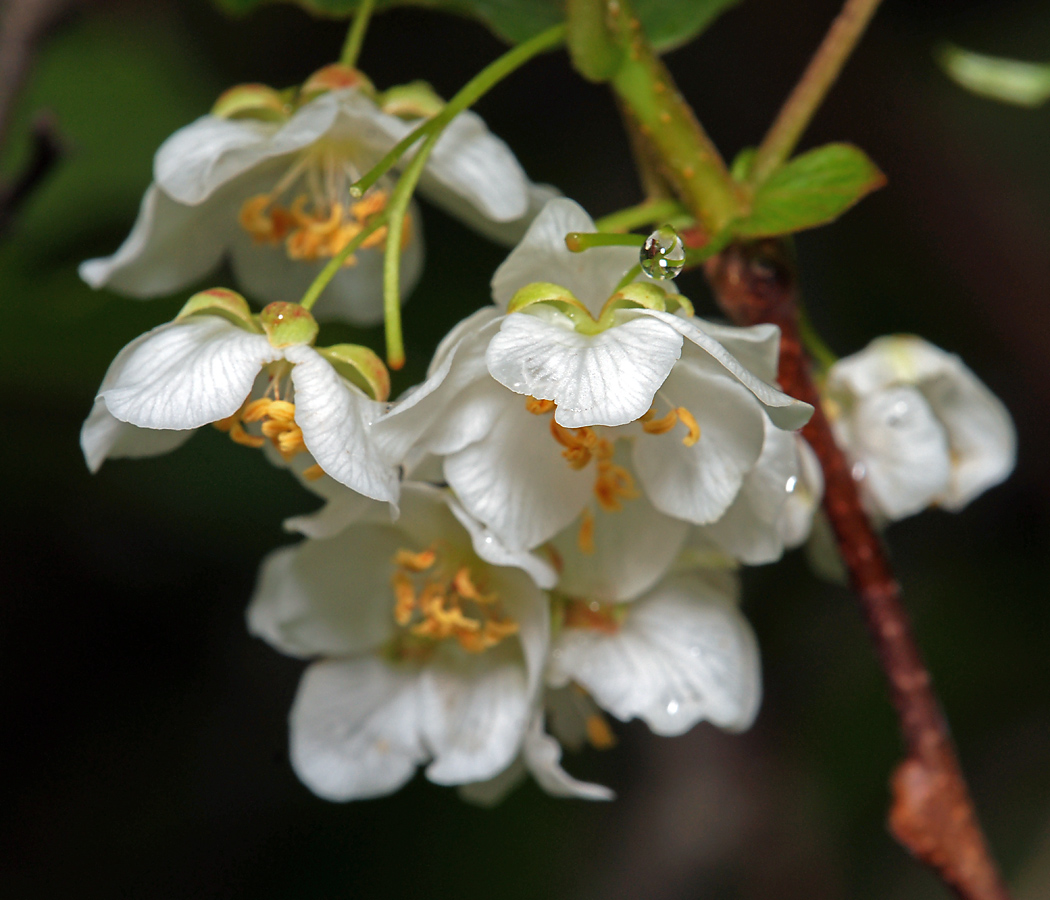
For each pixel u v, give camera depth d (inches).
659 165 7.8
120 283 8.2
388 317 7.5
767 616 11.2
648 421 7.6
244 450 10.3
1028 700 10.5
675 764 11.0
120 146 10.0
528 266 7.5
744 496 7.6
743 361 7.5
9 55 8.8
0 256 9.4
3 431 9.9
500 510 7.6
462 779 7.9
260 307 9.0
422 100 8.0
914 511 8.2
